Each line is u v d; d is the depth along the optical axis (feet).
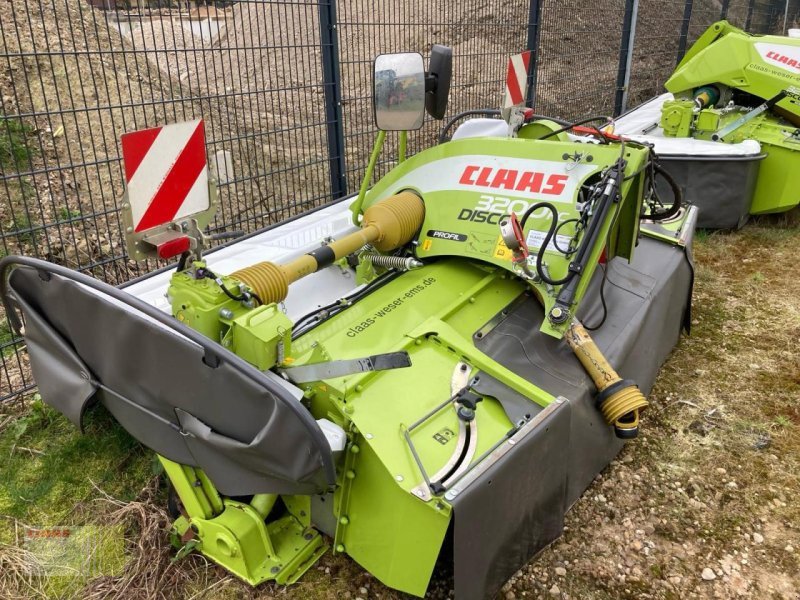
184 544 8.16
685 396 11.80
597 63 26.55
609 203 8.91
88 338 7.44
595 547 8.73
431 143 19.54
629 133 21.16
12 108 17.42
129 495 9.21
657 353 11.27
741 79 19.34
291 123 21.29
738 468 10.13
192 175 7.00
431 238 10.08
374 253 10.40
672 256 12.05
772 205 18.53
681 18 33.45
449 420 7.41
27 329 8.04
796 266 16.94
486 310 9.29
